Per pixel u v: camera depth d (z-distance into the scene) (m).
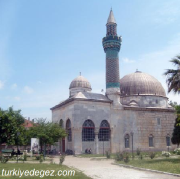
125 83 61.72
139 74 63.06
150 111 55.91
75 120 47.62
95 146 48.84
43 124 42.97
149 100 58.88
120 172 21.45
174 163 26.59
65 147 51.66
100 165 28.00
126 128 52.72
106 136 50.81
